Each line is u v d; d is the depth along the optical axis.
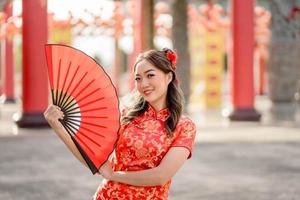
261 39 31.33
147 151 3.45
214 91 29.77
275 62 20.95
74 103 3.37
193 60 30.52
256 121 20.48
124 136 3.50
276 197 8.51
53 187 9.26
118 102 3.37
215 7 27.36
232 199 8.37
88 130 3.38
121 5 28.41
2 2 18.48
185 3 21.00
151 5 20.77
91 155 3.39
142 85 3.51
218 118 22.48
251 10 20.31
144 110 3.59
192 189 9.13
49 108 3.37
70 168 11.19
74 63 3.34
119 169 3.52
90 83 3.35
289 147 14.19
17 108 30.56
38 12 17.25
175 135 3.49
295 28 20.66
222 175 10.45
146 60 3.51
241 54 20.39
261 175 10.44
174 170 3.45
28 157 12.54
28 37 17.31
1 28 24.61
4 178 10.07
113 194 3.48
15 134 16.45
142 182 3.41
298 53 20.88
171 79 3.56
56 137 15.94
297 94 21.61
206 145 14.55
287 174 10.54
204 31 29.64
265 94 44.28
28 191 8.91
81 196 8.57
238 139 15.70
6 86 34.91
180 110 3.54
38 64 17.38
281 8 20.61
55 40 30.50
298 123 19.94
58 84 3.35
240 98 20.50
